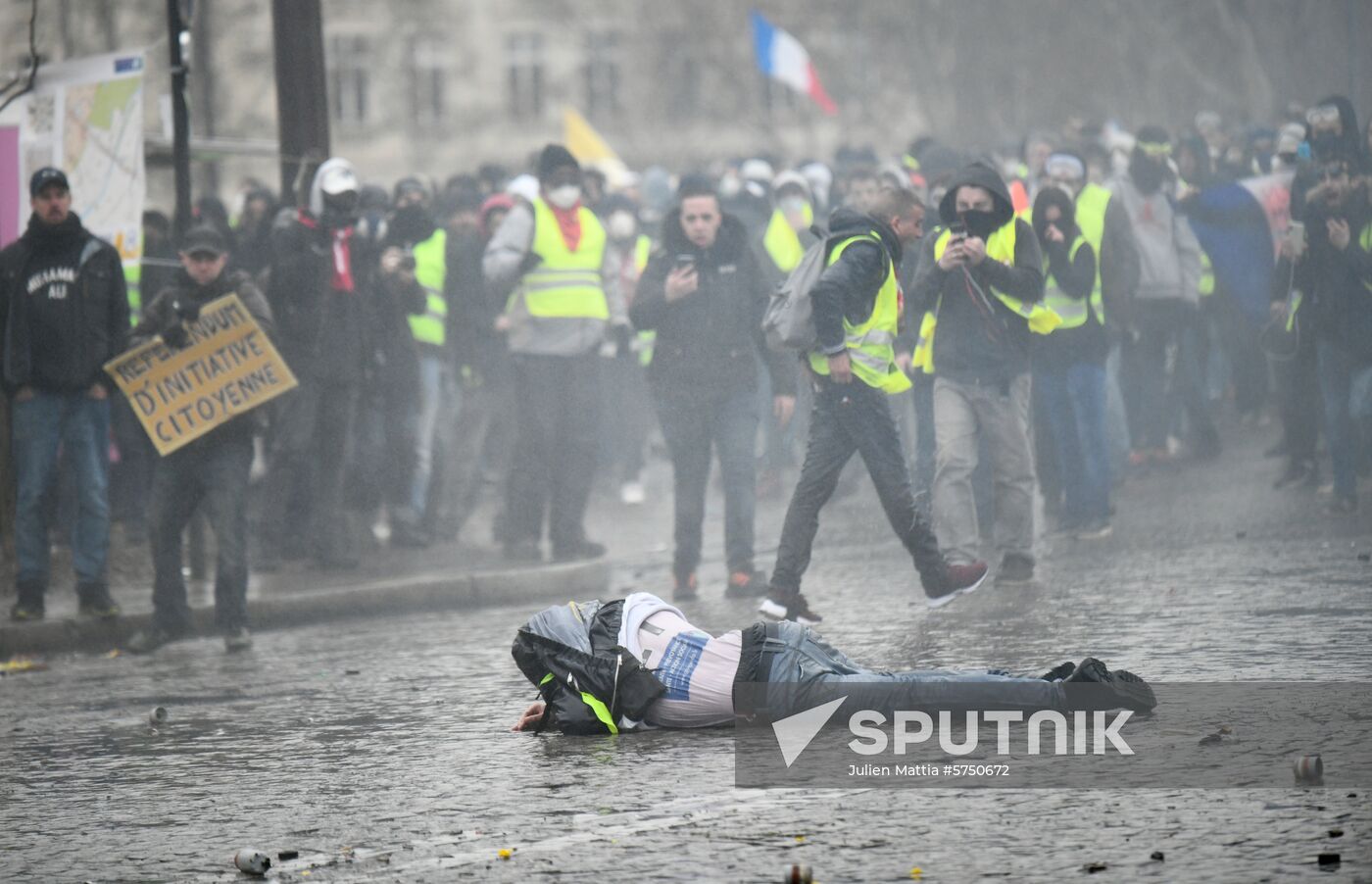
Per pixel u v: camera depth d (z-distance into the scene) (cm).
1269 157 6038
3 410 4122
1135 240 4994
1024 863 1565
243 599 3412
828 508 5134
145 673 3162
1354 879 1462
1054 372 3975
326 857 1747
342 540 4253
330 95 19400
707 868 1612
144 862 1778
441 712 2509
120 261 3622
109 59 4178
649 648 2230
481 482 5803
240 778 2152
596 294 4209
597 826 1792
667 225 3647
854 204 5562
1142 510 4347
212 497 3416
